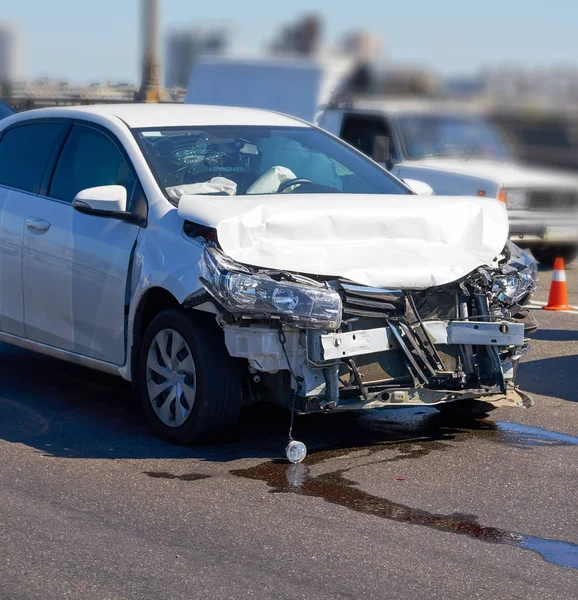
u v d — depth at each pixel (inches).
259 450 259.1
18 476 239.9
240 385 253.6
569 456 258.5
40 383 329.7
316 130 320.8
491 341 254.2
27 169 314.7
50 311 297.7
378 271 244.8
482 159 583.8
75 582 183.3
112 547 198.7
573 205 557.0
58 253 291.1
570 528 210.8
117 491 229.8
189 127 299.0
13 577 185.5
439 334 251.1
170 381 262.4
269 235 245.1
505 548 199.8
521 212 546.9
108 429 278.2
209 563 191.3
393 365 250.7
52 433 274.7
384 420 288.5
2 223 312.7
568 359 372.2
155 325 263.3
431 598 177.5
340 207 255.1
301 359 239.5
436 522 212.7
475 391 255.8
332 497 226.5
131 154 283.0
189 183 277.7
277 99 685.3
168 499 224.7
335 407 240.5
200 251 251.8
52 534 205.2
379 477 239.9
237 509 218.8
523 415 296.5
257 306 234.7
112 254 274.7
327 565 190.7
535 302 496.7
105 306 278.4
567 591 181.2
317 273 241.3
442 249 257.8
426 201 271.3
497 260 269.9
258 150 298.4
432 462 251.6
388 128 583.5
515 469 247.3
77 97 1083.9
